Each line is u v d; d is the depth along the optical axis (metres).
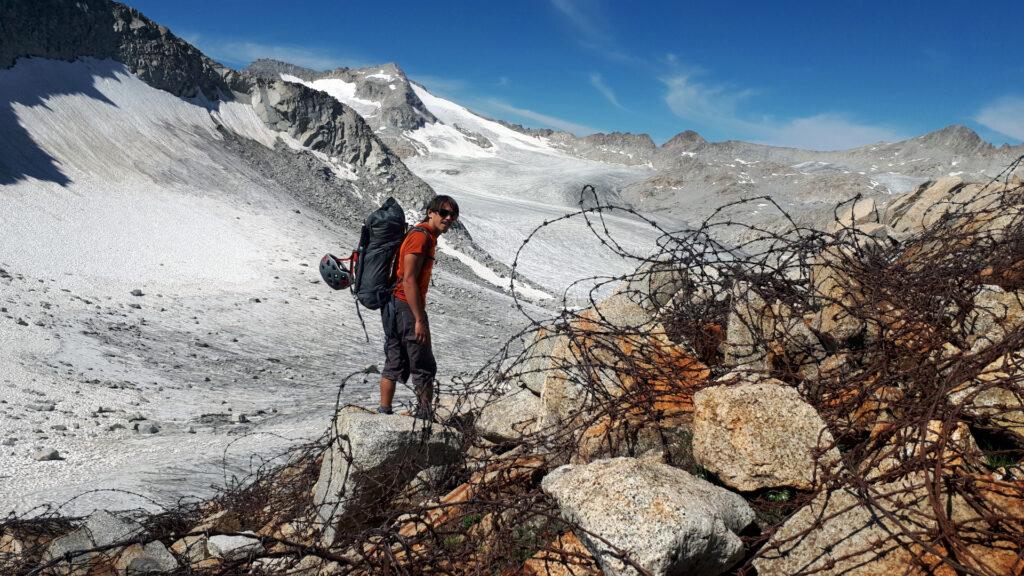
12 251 31.08
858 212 11.83
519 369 5.79
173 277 36.16
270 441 11.48
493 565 3.37
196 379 20.28
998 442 3.48
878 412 3.56
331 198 74.38
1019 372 3.41
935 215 9.81
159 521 4.95
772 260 5.43
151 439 12.92
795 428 3.48
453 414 4.97
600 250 101.62
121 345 22.53
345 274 5.04
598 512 2.93
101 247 37.00
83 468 10.69
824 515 3.06
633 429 4.13
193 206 51.78
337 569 3.51
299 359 25.81
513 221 109.88
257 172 68.44
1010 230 5.13
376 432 4.03
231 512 4.85
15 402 14.34
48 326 22.08
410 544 3.37
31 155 45.94
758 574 3.01
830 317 4.34
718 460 3.52
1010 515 2.71
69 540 4.32
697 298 5.29
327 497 4.18
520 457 4.30
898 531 2.83
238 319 31.03
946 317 4.24
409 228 5.07
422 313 4.79
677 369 4.43
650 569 2.68
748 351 4.60
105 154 53.06
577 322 4.78
